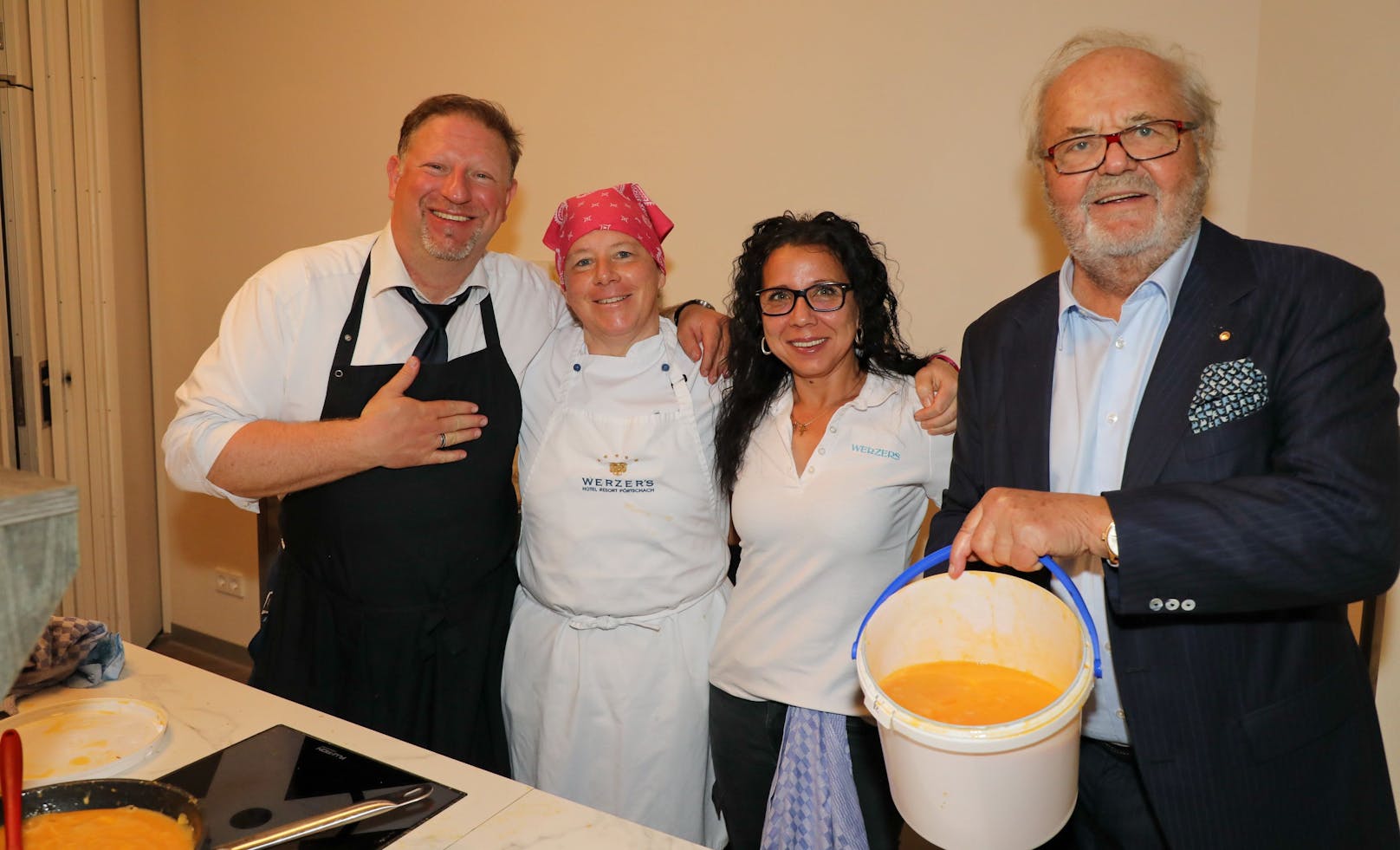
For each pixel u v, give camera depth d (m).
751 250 1.81
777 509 1.72
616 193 1.85
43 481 0.79
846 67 2.44
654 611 1.85
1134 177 1.31
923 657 1.23
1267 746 1.28
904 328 2.46
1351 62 1.78
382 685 1.90
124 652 1.61
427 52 3.07
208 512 3.79
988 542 1.20
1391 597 1.87
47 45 3.21
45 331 3.31
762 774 1.78
